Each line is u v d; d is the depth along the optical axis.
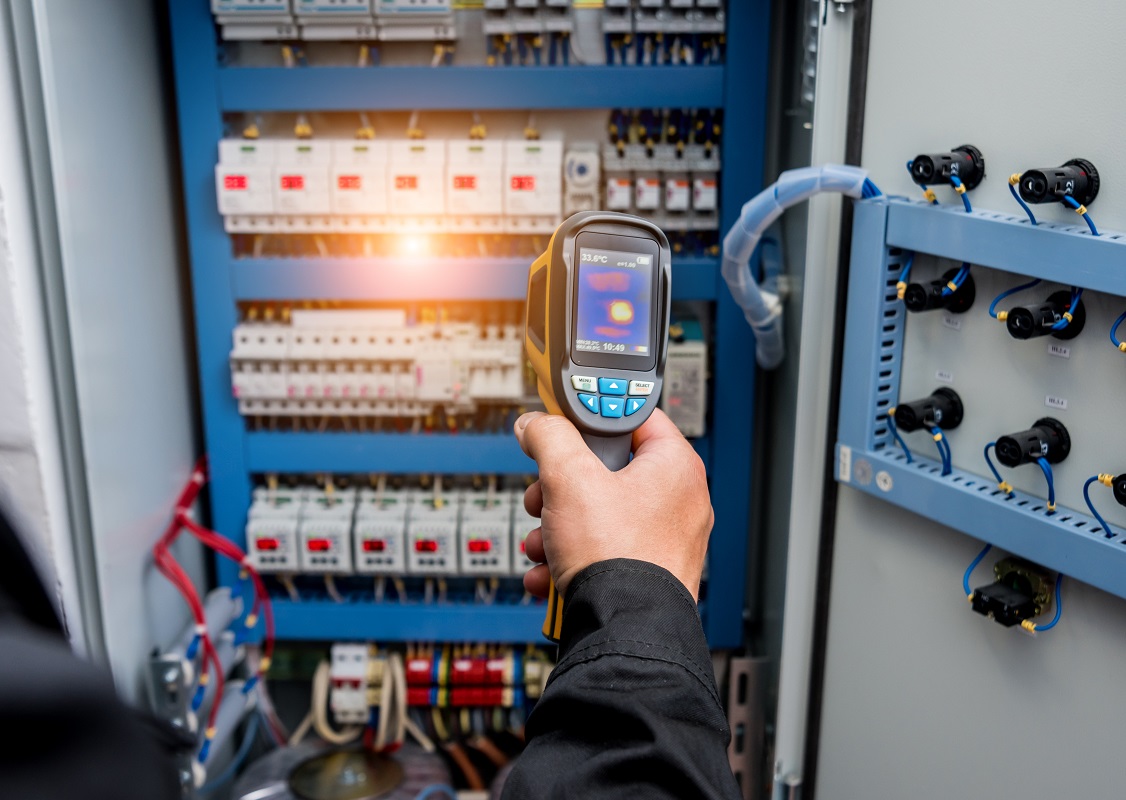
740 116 1.76
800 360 1.56
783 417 1.79
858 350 1.44
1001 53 1.21
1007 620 1.24
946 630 1.42
